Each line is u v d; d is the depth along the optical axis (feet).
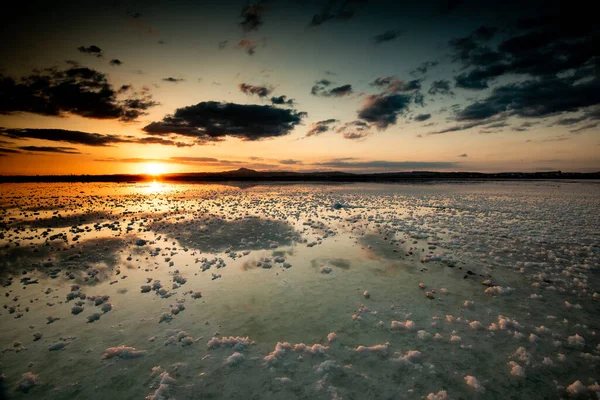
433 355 14.66
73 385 13.15
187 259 30.32
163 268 27.66
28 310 19.85
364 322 17.79
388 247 33.78
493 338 15.98
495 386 12.55
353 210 63.93
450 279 24.21
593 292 21.29
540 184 169.99
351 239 37.73
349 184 179.32
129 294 22.17
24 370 14.14
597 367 13.56
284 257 30.58
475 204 71.82
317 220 51.62
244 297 21.36
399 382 12.92
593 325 16.98
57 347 15.72
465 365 13.91
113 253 32.53
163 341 16.28
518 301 20.16
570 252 30.45
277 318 18.40
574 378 12.96
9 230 45.44
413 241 36.09
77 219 54.70
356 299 20.80
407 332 16.70
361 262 28.76
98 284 24.12
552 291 21.63
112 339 16.53
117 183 212.23
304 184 184.14
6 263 29.45
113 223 49.98
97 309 19.94
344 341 15.94
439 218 51.93
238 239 38.37
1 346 15.96
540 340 15.60
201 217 55.88
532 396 12.00
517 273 25.27
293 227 45.62
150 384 13.17
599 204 69.21
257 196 100.94
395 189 130.93
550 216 52.65
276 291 22.30
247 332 16.94
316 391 12.51
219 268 27.58
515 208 63.82
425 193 107.34
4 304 20.77
